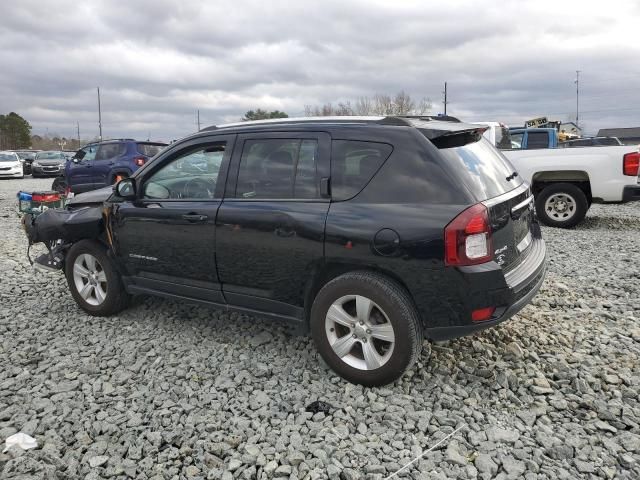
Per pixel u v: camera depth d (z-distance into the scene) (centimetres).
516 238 367
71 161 1516
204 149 432
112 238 475
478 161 366
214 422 322
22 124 8862
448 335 333
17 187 2272
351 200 353
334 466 276
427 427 310
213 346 431
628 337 429
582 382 353
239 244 394
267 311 400
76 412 334
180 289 443
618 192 907
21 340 454
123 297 500
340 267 362
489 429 306
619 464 276
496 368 378
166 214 434
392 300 333
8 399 354
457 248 316
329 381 369
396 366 339
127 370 394
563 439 296
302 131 384
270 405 340
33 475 276
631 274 603
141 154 1473
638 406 329
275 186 388
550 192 964
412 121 362
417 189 335
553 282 575
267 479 272
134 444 302
